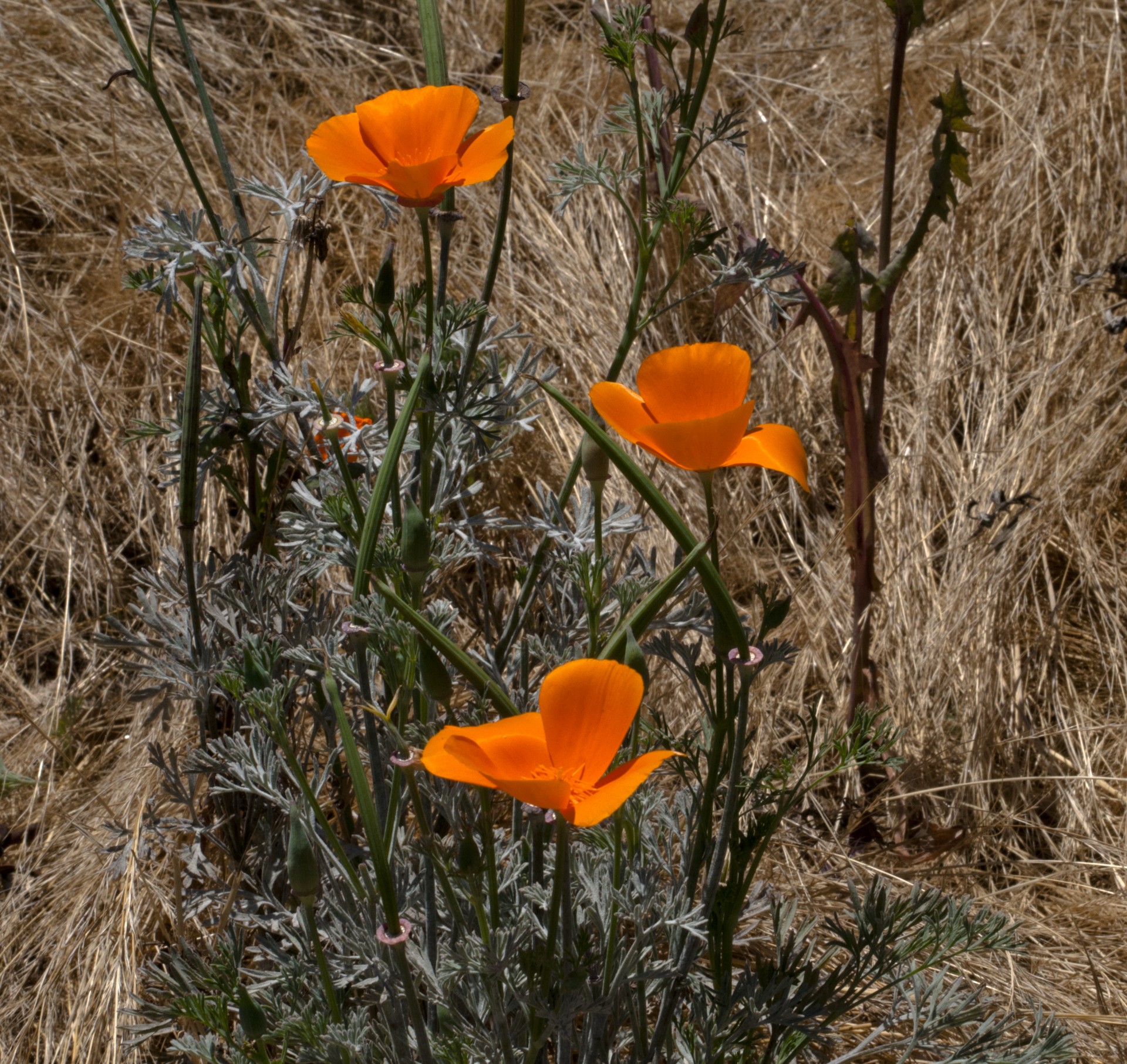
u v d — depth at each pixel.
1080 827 1.53
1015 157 2.31
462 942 1.08
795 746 1.64
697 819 1.17
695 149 2.33
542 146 2.41
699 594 1.21
